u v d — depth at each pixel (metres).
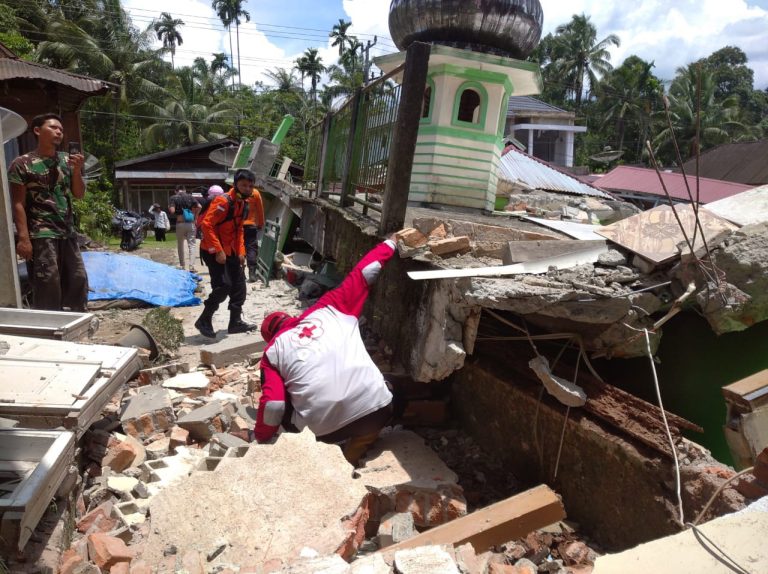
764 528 2.17
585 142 43.59
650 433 3.33
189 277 9.35
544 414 4.00
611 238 4.11
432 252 3.97
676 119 35.16
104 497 3.15
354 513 2.64
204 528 2.58
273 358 3.64
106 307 7.62
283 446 3.01
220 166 29.84
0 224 4.52
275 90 50.28
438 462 3.69
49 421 2.82
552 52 49.34
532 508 2.92
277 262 10.05
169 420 4.10
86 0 32.72
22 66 9.73
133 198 30.09
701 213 4.06
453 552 2.48
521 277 3.76
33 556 2.38
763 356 4.45
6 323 4.11
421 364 4.04
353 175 6.65
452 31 7.41
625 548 3.39
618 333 3.91
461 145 7.27
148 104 33.59
